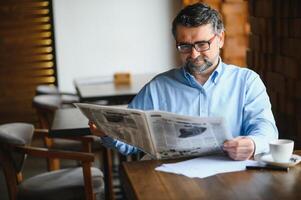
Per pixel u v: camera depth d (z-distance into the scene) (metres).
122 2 5.45
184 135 1.71
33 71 5.42
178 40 1.90
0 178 4.32
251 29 3.17
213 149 1.77
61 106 4.36
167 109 2.06
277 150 1.64
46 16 5.36
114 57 5.53
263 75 3.00
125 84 4.36
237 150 1.70
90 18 5.44
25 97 5.44
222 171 1.63
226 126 1.65
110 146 2.03
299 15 2.48
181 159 1.78
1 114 5.45
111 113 1.78
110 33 5.49
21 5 5.30
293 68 2.56
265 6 2.89
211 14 1.87
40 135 3.07
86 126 2.73
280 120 2.80
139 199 1.43
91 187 2.54
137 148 1.95
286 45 2.66
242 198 1.40
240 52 4.48
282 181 1.52
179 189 1.49
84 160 2.54
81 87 4.29
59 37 5.42
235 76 2.03
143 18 5.50
